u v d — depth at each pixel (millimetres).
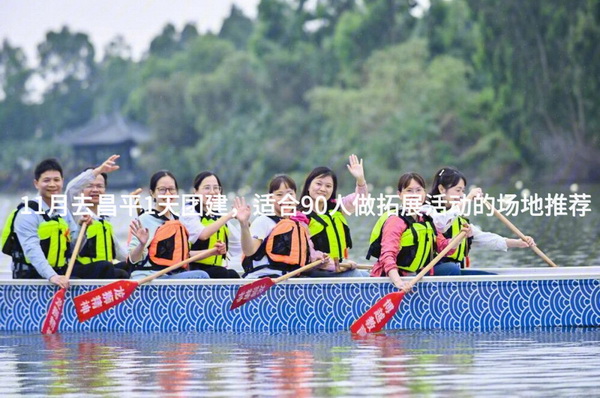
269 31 127750
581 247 32719
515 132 87688
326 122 110875
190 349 17281
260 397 13516
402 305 19297
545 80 83875
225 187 119500
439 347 17172
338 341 17969
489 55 86375
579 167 86250
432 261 19203
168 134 134625
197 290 19422
